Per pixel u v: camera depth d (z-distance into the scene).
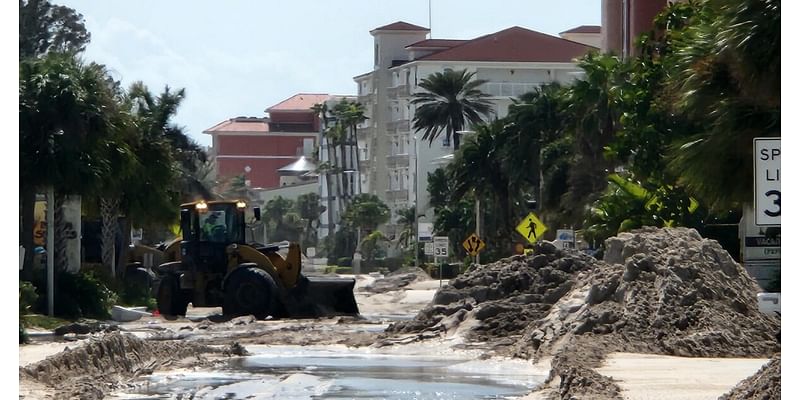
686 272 56.38
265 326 77.31
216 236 90.25
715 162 58.38
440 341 63.34
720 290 55.81
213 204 90.69
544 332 56.91
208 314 100.81
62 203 92.44
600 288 57.28
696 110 60.41
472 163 174.88
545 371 49.78
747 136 57.06
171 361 52.44
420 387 43.62
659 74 96.31
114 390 42.88
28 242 86.94
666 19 102.81
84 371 45.66
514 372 49.47
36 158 84.12
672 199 90.50
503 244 176.62
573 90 122.56
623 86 101.50
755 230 71.12
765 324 54.09
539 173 158.38
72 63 87.62
